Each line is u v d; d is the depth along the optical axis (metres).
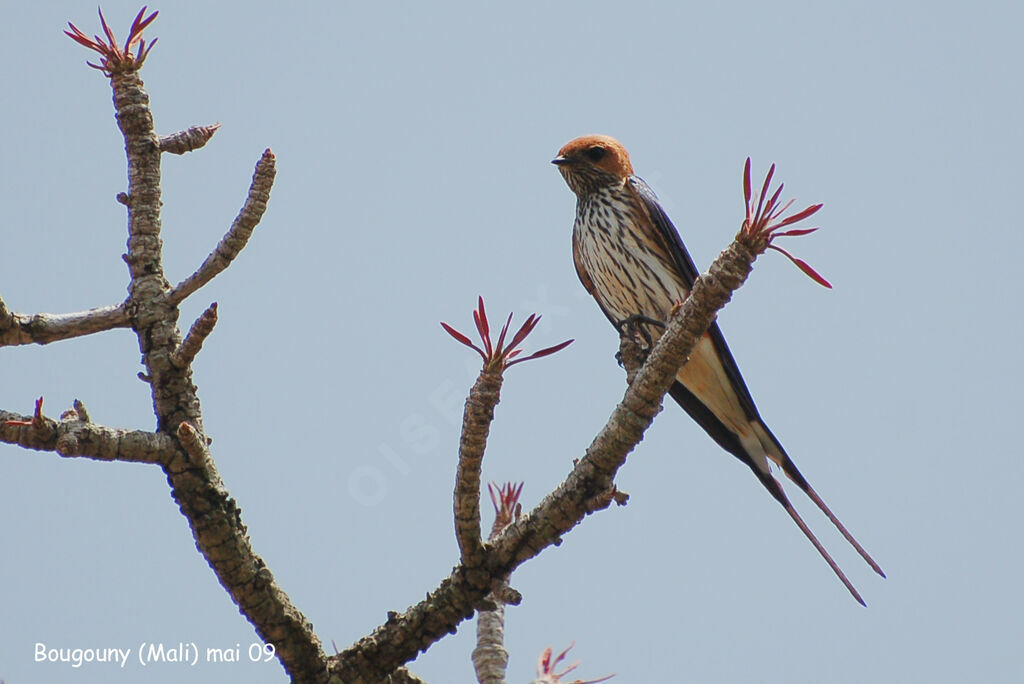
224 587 8.00
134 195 8.39
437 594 8.26
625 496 8.12
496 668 9.04
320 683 8.20
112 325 8.16
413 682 8.41
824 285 7.27
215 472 7.93
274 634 8.08
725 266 7.45
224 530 7.86
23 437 7.47
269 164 8.16
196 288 8.23
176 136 8.59
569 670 9.02
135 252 8.33
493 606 8.20
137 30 8.54
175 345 8.17
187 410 8.07
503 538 8.11
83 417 7.71
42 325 8.07
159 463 7.79
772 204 7.38
